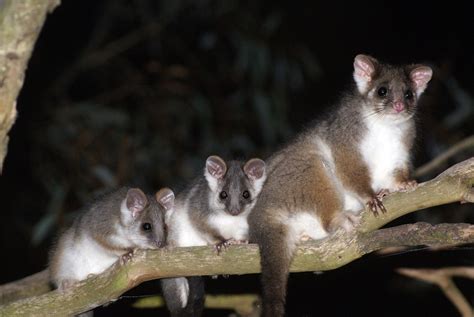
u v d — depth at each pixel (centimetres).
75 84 1684
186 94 1619
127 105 1638
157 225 1045
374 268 1087
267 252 848
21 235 1570
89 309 856
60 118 1559
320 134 980
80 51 1684
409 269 1082
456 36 1806
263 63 1584
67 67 1650
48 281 1073
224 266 826
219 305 1076
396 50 1925
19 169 1572
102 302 845
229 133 1600
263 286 831
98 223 1032
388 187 985
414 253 1078
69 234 1041
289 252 854
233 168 1055
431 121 1456
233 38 1620
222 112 1611
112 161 1542
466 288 1312
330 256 812
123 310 1151
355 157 971
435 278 1077
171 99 1616
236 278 1080
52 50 1662
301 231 941
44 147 1563
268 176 974
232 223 1035
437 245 749
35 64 1616
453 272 1071
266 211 931
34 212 1579
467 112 1448
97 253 1034
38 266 1558
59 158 1554
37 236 1351
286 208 937
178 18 1688
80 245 1028
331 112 1012
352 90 1025
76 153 1530
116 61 1692
